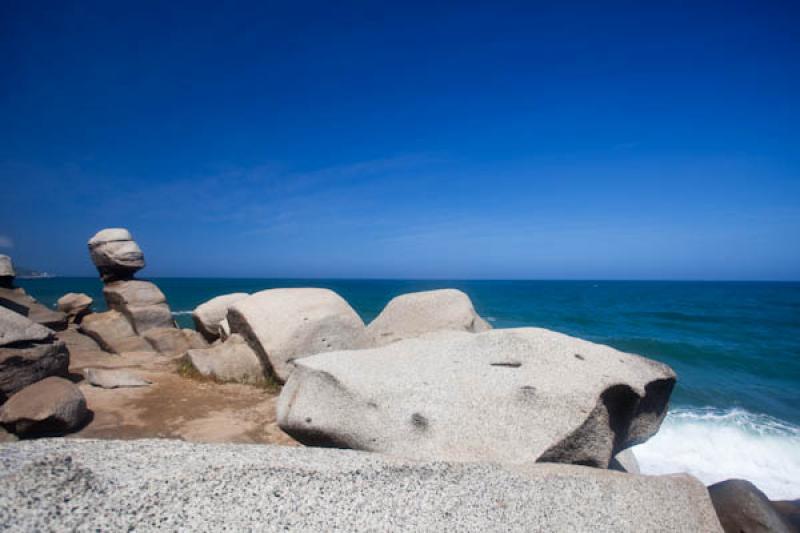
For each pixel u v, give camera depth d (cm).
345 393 464
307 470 290
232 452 308
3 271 1184
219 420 609
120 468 264
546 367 487
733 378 1502
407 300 914
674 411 1142
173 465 275
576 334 2427
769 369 1645
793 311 3881
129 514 232
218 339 1121
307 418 465
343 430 445
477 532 278
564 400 442
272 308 848
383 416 441
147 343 1078
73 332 1146
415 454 410
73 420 548
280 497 265
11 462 250
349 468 302
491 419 433
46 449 274
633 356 535
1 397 630
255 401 696
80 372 808
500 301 5028
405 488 294
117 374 761
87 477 249
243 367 802
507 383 466
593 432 435
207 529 235
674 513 347
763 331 2580
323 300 894
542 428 423
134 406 648
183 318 2614
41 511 219
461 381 474
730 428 1020
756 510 410
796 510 494
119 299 1177
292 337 783
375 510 273
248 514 249
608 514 323
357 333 845
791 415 1137
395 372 490
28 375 661
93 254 1217
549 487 328
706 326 2791
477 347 532
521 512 301
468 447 412
